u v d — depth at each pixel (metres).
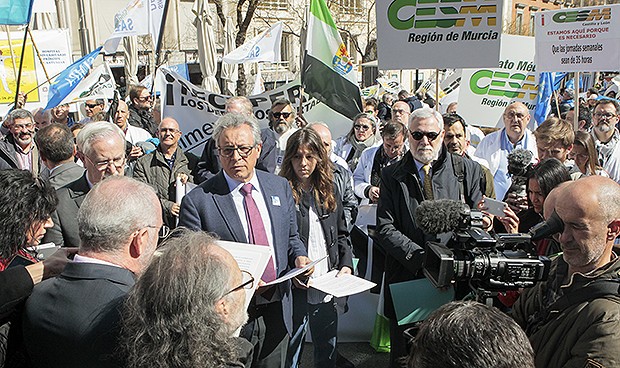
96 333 1.50
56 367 1.55
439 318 1.28
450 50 3.97
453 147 4.07
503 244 1.96
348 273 3.05
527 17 29.09
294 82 6.12
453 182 3.07
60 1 19.80
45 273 1.82
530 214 3.15
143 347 1.35
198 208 2.67
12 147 5.38
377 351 4.01
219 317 1.41
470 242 1.94
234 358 1.45
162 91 5.52
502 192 4.86
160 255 1.48
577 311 1.72
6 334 1.71
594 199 1.78
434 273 1.99
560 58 5.25
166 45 22.66
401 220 3.04
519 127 4.82
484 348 1.17
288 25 22.56
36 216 2.00
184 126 5.51
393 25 4.05
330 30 5.62
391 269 3.10
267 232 2.74
